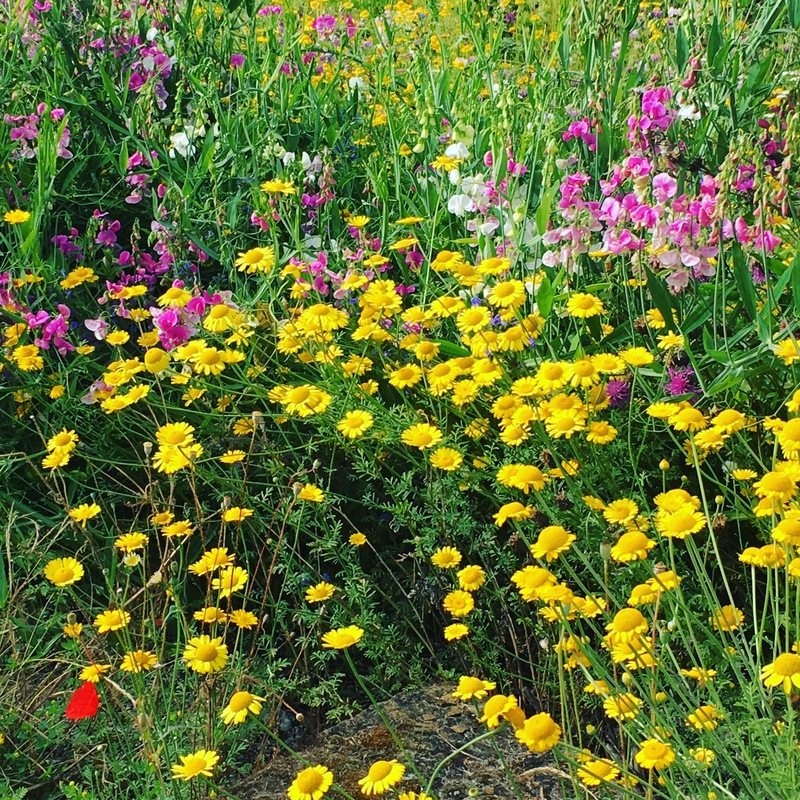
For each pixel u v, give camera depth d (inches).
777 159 81.6
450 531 77.1
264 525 78.7
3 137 95.6
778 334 76.7
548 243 83.1
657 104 81.2
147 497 78.7
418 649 77.0
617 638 63.6
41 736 74.2
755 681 65.4
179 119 97.0
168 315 86.1
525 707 74.8
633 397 80.2
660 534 71.5
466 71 107.3
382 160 100.2
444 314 81.2
